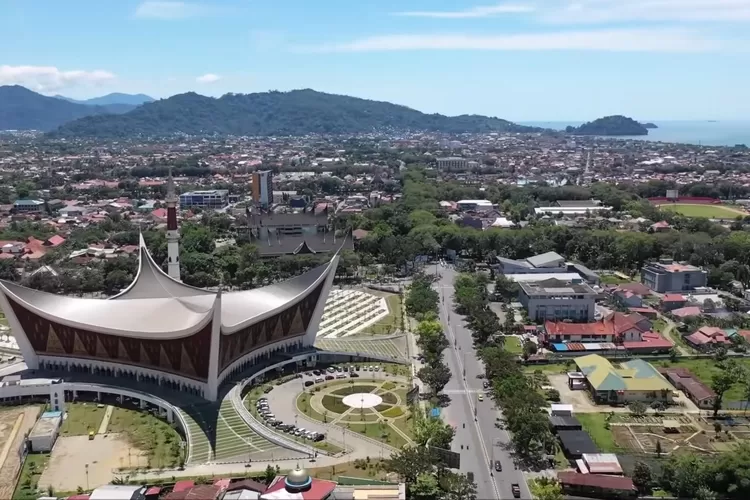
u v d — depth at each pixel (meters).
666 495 171.50
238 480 172.38
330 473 179.62
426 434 188.38
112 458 190.62
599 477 172.12
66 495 170.38
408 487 169.12
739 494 168.62
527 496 169.00
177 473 180.00
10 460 188.25
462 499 165.62
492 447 194.75
